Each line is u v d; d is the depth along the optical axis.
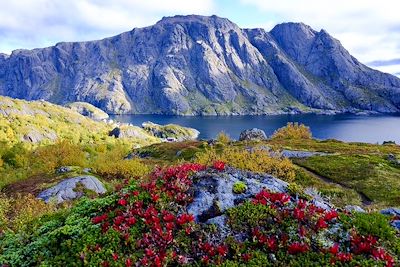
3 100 188.88
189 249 9.57
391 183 42.78
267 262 8.95
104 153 81.75
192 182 12.47
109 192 14.74
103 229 10.44
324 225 10.03
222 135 88.69
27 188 39.84
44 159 63.84
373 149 71.38
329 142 85.06
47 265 9.39
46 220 13.89
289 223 10.28
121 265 8.88
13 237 12.28
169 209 11.07
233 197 11.80
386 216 11.97
